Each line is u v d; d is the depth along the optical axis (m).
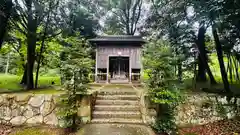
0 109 5.07
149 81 4.39
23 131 4.49
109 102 5.70
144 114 4.99
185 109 5.00
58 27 8.34
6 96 5.16
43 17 7.39
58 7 7.70
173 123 4.27
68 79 4.41
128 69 12.75
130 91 6.26
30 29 7.28
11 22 7.04
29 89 7.28
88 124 4.76
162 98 4.10
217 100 5.16
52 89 7.21
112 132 4.18
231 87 7.40
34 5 6.71
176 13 6.74
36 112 5.05
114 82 11.42
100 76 11.84
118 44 11.73
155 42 4.45
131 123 4.85
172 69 4.27
